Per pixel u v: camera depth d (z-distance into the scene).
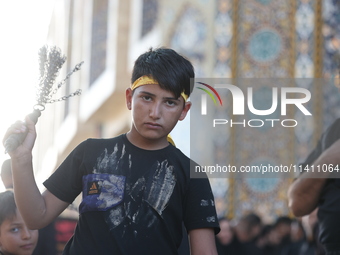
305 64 9.77
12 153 3.37
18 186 3.37
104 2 17.67
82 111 18.58
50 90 3.53
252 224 8.12
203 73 9.84
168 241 3.38
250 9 9.89
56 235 5.99
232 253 8.07
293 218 8.54
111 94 14.89
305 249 7.41
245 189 9.55
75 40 20.70
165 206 3.37
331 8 9.86
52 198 3.48
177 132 9.45
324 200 4.16
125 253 3.27
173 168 3.43
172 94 3.39
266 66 9.79
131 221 3.33
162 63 3.41
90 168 3.43
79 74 19.39
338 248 4.08
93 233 3.32
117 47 14.59
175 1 10.52
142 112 3.38
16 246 5.01
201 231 3.46
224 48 9.82
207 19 9.96
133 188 3.37
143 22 13.21
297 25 9.86
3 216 4.97
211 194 3.52
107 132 18.08
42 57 3.52
